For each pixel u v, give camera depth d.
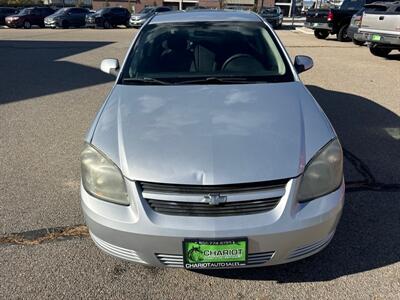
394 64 10.15
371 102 6.52
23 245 2.96
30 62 11.06
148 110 2.75
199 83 3.18
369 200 3.48
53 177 4.04
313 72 8.96
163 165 2.26
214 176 2.19
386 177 3.92
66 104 6.68
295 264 2.71
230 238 2.15
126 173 2.27
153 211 2.21
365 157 4.40
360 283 2.53
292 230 2.19
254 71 3.34
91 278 2.62
